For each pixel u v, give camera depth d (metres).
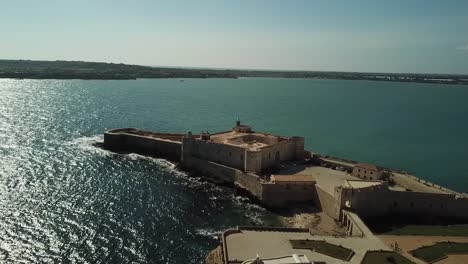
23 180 95.75
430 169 129.00
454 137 184.38
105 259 64.12
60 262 62.34
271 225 79.62
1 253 63.34
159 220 79.44
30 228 72.00
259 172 100.19
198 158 111.50
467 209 80.44
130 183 100.00
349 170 102.94
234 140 113.94
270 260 52.47
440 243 66.44
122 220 78.19
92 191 92.31
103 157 122.75
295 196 90.38
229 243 63.00
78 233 71.69
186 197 93.00
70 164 112.19
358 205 79.31
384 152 150.50
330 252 60.16
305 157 115.31
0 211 77.69
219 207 88.31
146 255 66.12
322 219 81.69
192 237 73.06
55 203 83.75
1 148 125.12
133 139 133.25
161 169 113.94
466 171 127.25
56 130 160.38
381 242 64.38
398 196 81.25
